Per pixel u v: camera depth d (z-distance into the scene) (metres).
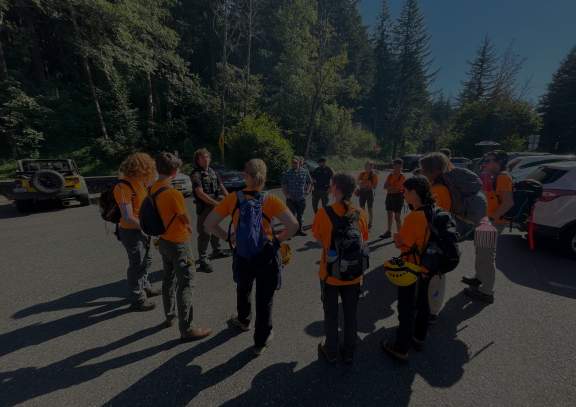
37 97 15.78
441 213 2.04
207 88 22.38
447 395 1.90
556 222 4.38
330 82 20.89
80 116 17.17
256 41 26.47
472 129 29.16
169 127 19.41
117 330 2.60
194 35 23.20
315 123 25.58
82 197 8.43
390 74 40.62
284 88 23.52
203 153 3.85
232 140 15.43
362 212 2.06
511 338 2.52
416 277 1.99
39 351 2.29
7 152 14.22
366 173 6.11
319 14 28.97
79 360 2.19
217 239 4.39
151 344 2.40
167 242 2.31
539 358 2.27
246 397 1.87
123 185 2.60
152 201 2.22
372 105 41.44
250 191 2.08
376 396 1.89
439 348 2.39
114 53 14.09
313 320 2.80
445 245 1.96
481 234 2.98
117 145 16.09
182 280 2.37
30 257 4.40
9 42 16.39
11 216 7.23
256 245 1.97
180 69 18.50
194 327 2.48
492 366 2.18
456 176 2.59
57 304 3.05
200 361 2.20
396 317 2.88
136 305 2.92
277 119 23.55
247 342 2.45
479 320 2.80
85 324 2.68
